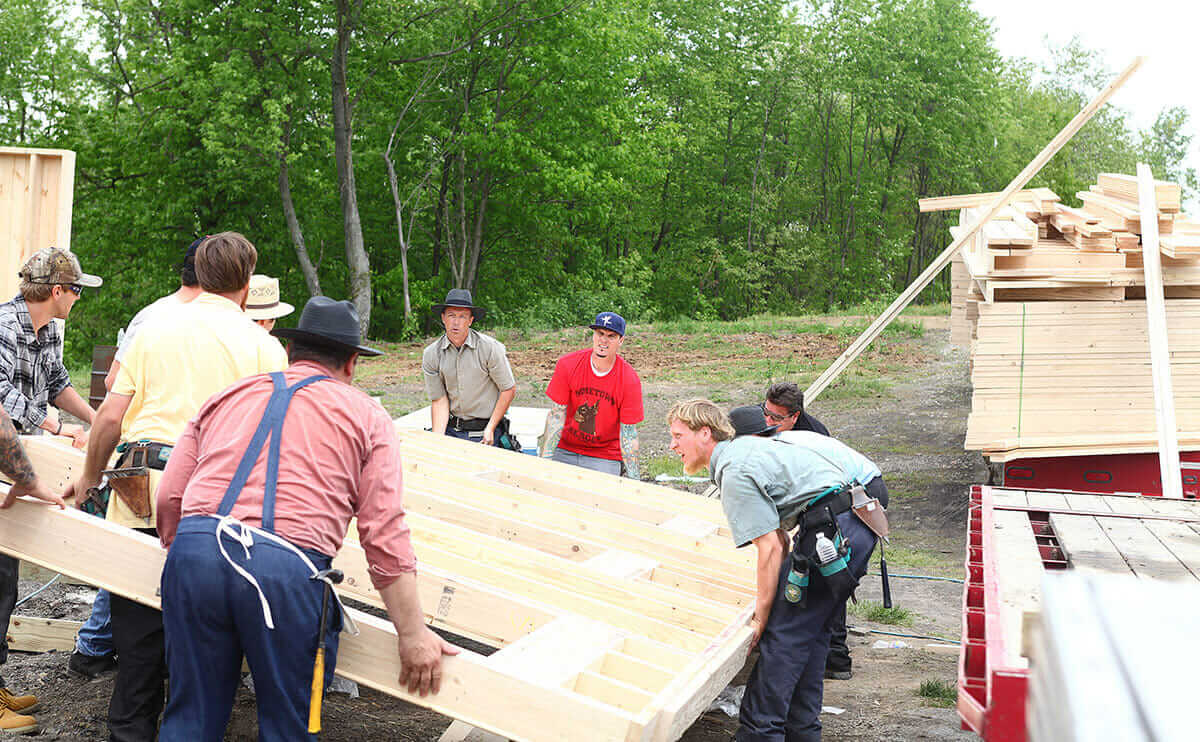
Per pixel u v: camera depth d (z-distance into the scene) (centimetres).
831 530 386
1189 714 81
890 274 5069
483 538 435
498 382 692
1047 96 5819
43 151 679
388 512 291
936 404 1565
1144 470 822
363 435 294
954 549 890
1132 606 112
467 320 675
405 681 299
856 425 1434
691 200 4744
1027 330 814
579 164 3353
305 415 292
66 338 3020
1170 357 805
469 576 393
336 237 3381
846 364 929
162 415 353
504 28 3098
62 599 573
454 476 554
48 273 439
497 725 291
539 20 3150
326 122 3103
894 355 2048
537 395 1705
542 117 3347
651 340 2367
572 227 4075
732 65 4484
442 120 3312
